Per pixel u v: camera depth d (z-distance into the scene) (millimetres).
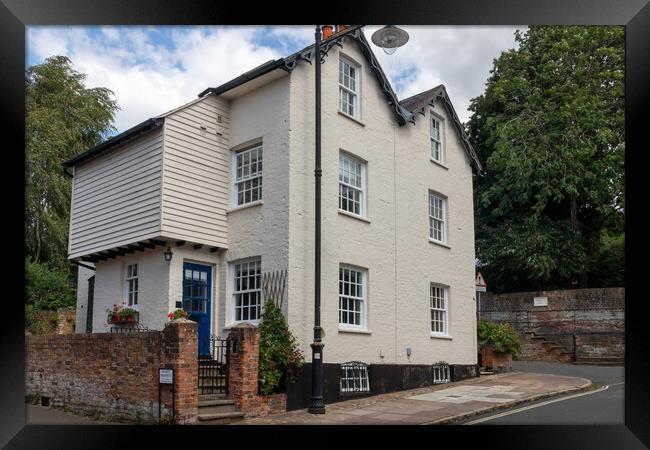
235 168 15117
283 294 13211
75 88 27125
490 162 26312
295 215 13609
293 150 13820
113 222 15180
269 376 11977
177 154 14070
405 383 15750
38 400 13812
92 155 16141
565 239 25891
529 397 13789
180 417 10523
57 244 24781
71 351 13062
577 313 24312
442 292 18281
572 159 24859
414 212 17234
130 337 11648
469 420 11539
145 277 14648
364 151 15742
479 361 19797
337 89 15195
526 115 25953
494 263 27047
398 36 12039
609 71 25484
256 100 14695
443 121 19219
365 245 15344
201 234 14281
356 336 14680
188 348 10773
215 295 14703
